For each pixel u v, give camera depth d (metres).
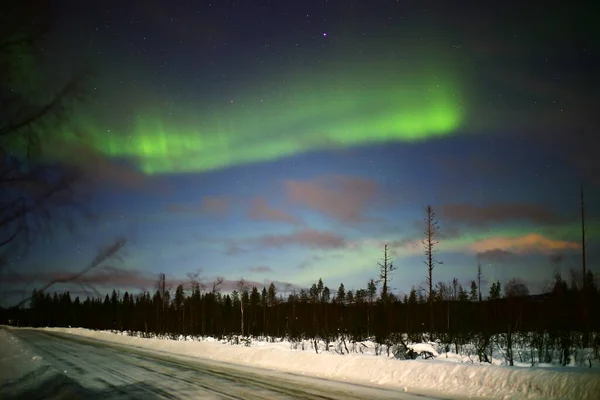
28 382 14.04
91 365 20.70
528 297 30.28
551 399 10.18
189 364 21.19
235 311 67.81
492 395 11.22
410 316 42.97
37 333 53.97
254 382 14.54
